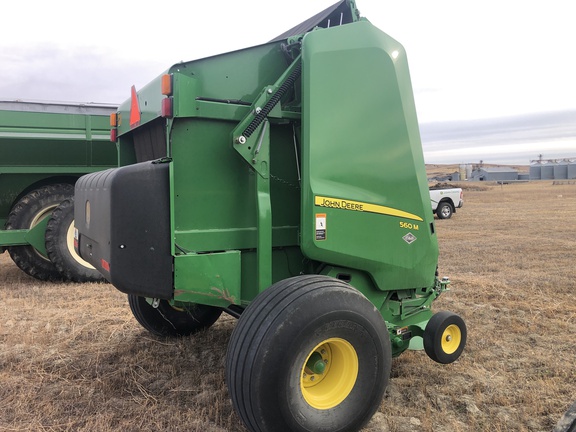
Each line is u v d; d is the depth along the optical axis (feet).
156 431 10.44
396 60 12.44
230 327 17.29
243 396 9.01
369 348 10.11
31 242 24.95
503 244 39.14
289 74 11.25
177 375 13.37
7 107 26.86
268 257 11.01
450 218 64.08
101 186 11.10
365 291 12.48
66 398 11.96
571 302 21.01
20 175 25.72
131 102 13.47
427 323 13.05
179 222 10.53
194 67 10.85
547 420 11.05
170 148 10.40
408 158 12.57
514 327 17.60
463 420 11.09
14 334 16.37
